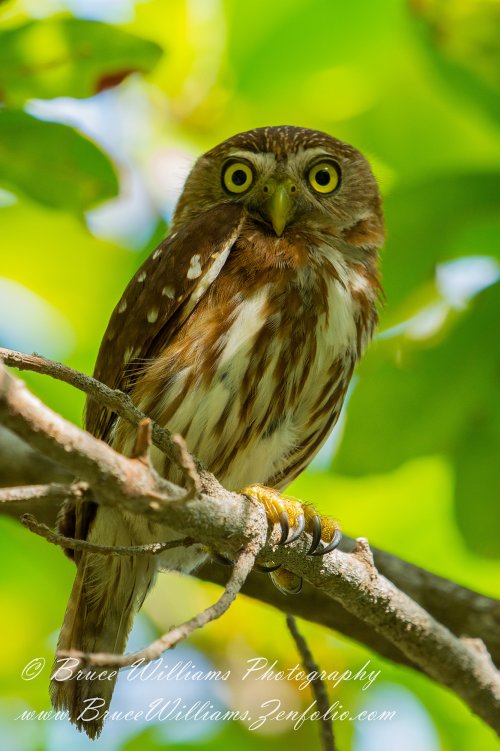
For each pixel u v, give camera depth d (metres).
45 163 10.60
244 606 13.56
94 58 10.32
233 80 12.51
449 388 10.79
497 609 10.70
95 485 5.93
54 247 13.28
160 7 12.88
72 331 13.38
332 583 8.23
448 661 8.45
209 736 12.62
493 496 10.94
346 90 13.13
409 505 13.34
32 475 11.12
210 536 6.89
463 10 10.75
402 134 13.04
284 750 12.62
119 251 13.41
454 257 10.91
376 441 10.98
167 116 14.14
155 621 13.91
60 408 12.42
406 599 8.40
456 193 10.62
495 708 8.53
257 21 12.19
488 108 11.27
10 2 10.37
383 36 12.34
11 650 13.11
